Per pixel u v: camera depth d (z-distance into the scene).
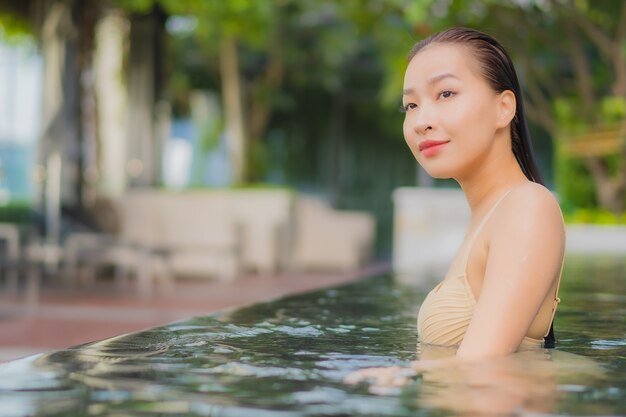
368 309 2.07
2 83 10.89
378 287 2.91
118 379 0.99
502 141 1.45
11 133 10.94
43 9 10.56
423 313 1.46
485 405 0.86
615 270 4.14
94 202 11.58
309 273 12.78
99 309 7.41
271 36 16.45
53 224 10.44
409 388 0.95
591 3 10.23
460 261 1.44
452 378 1.01
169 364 1.11
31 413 0.81
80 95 11.03
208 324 1.67
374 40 16.53
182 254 11.60
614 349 1.38
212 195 11.79
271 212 12.66
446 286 1.44
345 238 13.96
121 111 12.72
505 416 0.82
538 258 1.27
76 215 10.65
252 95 18.44
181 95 18.81
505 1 10.12
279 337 1.46
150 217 11.73
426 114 1.42
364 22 10.92
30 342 5.30
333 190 19.53
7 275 10.38
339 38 17.22
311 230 13.99
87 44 11.07
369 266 14.97
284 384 0.97
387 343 1.41
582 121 10.84
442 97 1.42
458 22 9.98
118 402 0.86
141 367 1.08
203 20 13.85
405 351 1.31
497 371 1.08
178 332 1.52
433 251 10.22
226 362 1.14
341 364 1.14
